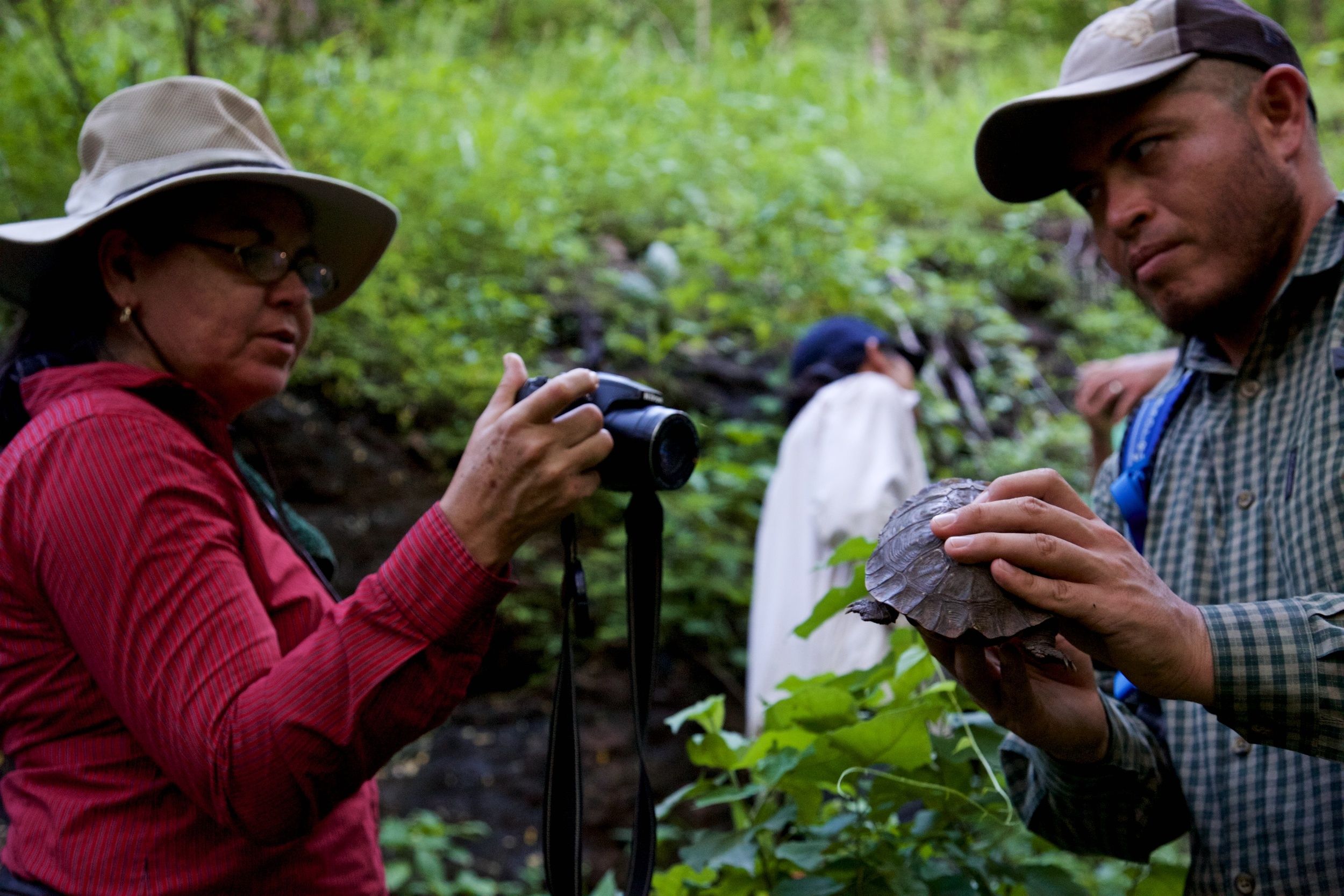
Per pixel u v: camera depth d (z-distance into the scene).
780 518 3.18
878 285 5.36
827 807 1.82
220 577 1.35
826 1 9.52
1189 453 1.53
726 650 4.34
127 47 4.78
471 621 1.31
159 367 1.61
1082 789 1.44
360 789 1.42
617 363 4.94
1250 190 1.42
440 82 6.21
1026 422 5.42
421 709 1.30
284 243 1.68
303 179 1.65
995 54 9.29
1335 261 1.35
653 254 5.36
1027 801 1.54
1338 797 1.26
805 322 5.29
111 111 1.64
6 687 1.43
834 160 6.22
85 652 1.35
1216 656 1.10
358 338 4.53
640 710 1.34
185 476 1.40
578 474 1.29
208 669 1.30
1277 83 1.43
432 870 3.25
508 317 4.80
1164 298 1.49
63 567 1.34
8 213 4.04
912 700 1.66
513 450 1.26
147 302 1.59
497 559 1.30
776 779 1.53
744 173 6.11
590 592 4.22
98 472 1.36
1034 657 1.17
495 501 1.28
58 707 1.40
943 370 5.46
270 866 1.41
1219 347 1.55
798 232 5.64
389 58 6.78
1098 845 1.50
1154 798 1.46
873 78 7.86
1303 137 1.46
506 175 5.47
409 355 4.55
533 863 3.56
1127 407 2.35
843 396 3.16
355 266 2.03
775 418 4.95
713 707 1.73
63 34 4.63
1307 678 1.09
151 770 1.39
